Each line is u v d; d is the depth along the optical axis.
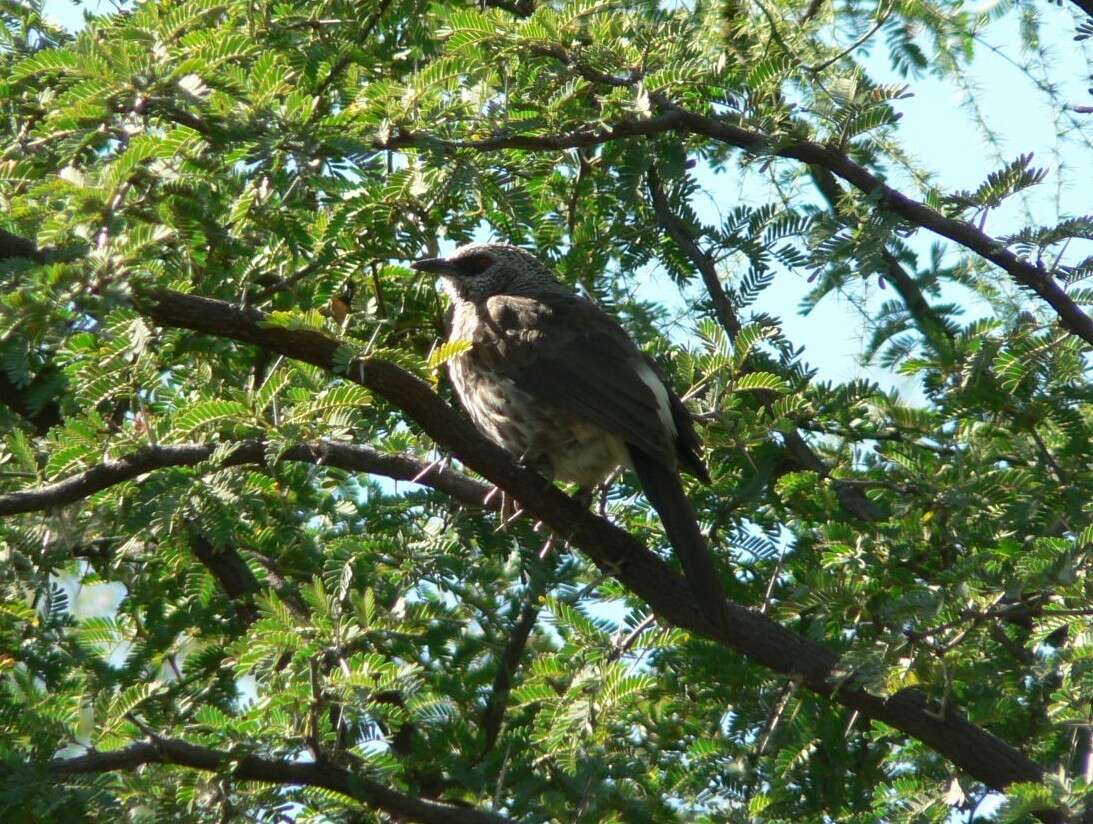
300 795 10.39
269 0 11.20
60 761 9.21
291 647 9.53
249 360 12.60
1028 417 11.30
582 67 11.07
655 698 11.51
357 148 9.63
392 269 12.94
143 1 10.98
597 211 13.26
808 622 11.50
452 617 12.30
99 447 9.59
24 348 8.17
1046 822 9.09
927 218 11.06
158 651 11.84
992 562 9.16
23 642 11.09
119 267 8.06
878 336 12.25
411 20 12.39
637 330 13.11
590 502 11.34
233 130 9.27
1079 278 11.16
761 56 11.81
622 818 10.05
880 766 11.41
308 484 12.62
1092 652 8.70
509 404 11.07
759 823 10.34
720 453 12.18
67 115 8.93
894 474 10.80
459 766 10.98
